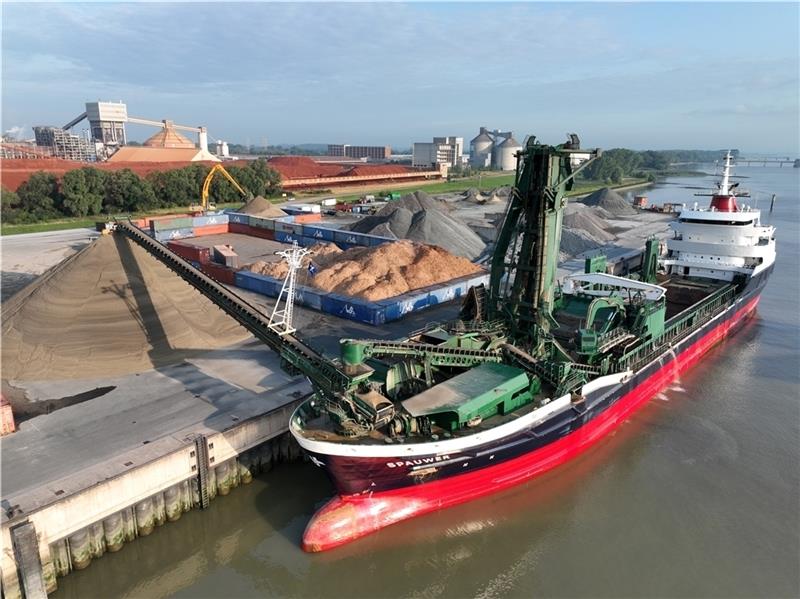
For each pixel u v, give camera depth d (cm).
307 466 2909
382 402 2294
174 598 2120
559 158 2725
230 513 2542
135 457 2395
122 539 2300
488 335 2867
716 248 4956
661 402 3503
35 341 3419
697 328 4003
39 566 2017
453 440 2267
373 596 2116
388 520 2400
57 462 2366
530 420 2519
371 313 4391
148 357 3488
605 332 3142
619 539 2338
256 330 2889
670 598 2027
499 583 2139
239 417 2775
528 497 2620
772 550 2259
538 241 2791
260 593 2144
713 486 2670
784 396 3594
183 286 4056
